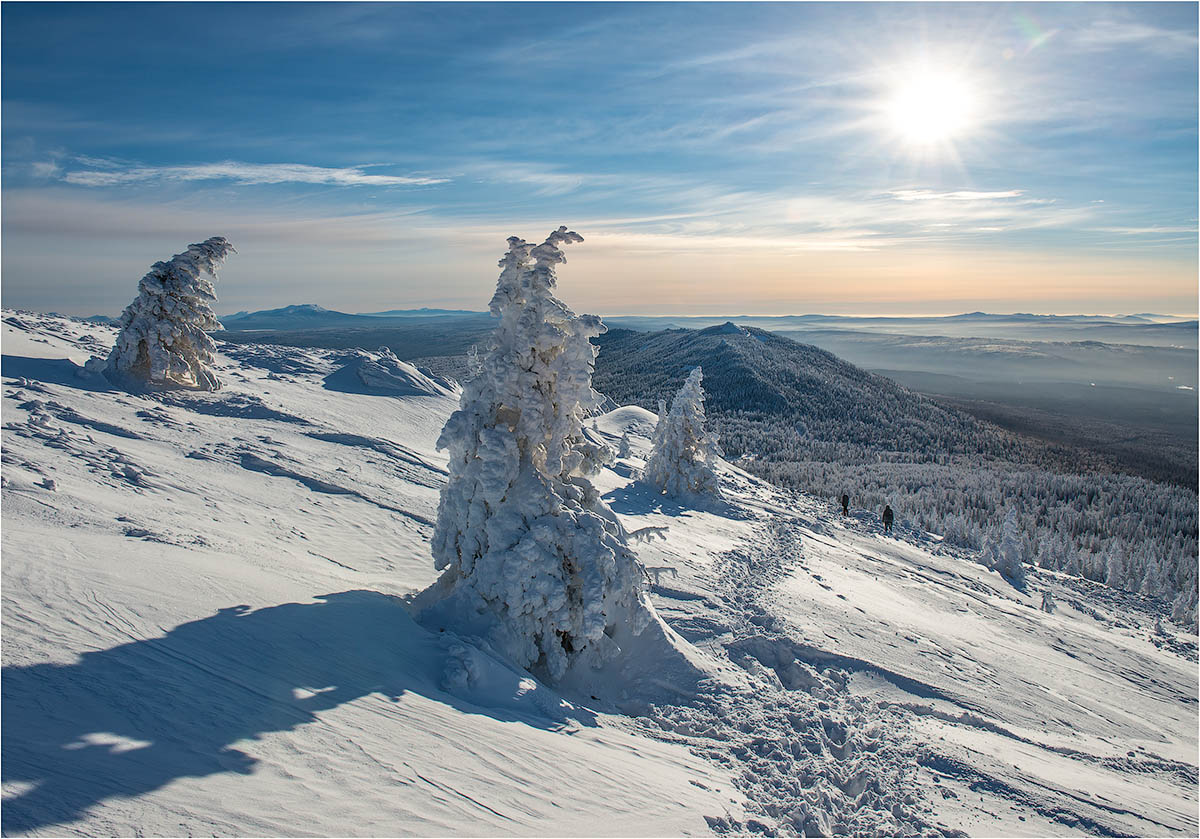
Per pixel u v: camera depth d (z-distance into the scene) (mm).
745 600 15859
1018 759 10086
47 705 5652
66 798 4664
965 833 7445
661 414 33125
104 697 6000
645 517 26000
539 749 7410
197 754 5590
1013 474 149875
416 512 18625
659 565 17688
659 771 7754
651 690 10492
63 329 34188
